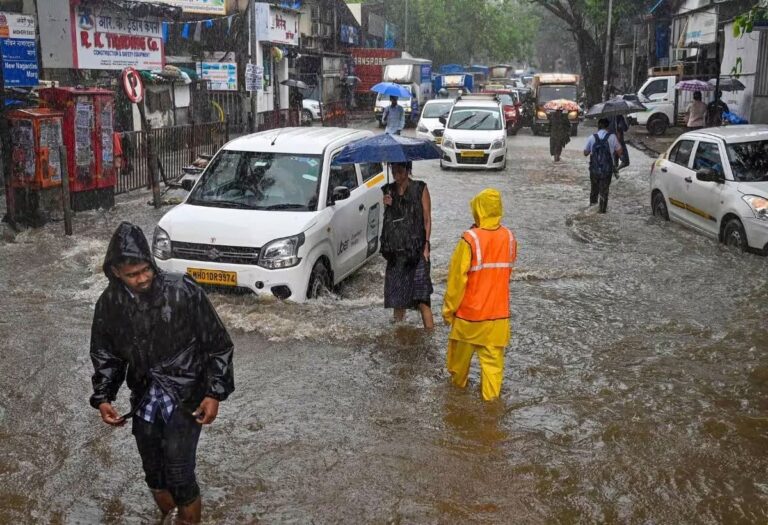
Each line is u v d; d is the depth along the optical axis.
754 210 10.21
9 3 17.33
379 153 7.00
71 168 12.76
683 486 4.63
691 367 6.58
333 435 5.28
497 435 5.30
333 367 6.52
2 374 6.33
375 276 9.69
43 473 4.74
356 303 8.27
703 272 9.64
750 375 6.39
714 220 11.10
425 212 7.26
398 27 64.44
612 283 9.26
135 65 20.89
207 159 14.53
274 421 5.50
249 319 7.41
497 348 5.84
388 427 5.41
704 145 11.88
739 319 7.83
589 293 8.84
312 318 7.55
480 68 66.75
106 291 3.56
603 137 13.88
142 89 15.37
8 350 6.85
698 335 7.38
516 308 8.26
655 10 38.06
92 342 3.68
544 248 11.15
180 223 8.01
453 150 20.50
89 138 13.04
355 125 37.84
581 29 45.78
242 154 8.91
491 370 5.84
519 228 12.66
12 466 4.82
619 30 52.56
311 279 8.11
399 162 7.01
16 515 4.28
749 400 5.90
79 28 18.50
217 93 29.81
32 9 17.81
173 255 7.94
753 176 10.97
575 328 7.61
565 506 4.41
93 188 13.21
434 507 4.38
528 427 5.43
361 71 47.41
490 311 5.77
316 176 8.58
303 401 5.84
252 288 7.79
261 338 7.12
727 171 11.05
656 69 35.12
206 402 3.68
